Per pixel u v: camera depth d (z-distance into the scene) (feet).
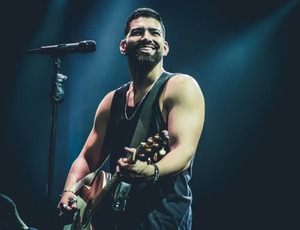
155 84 8.83
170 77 8.80
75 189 9.57
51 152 10.00
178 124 8.16
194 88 8.50
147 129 8.63
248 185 24.76
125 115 9.10
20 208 25.66
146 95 8.87
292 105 24.52
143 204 8.16
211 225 24.80
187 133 8.06
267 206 24.35
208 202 25.03
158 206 8.13
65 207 9.18
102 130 9.90
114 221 8.39
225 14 25.27
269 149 24.70
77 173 9.80
